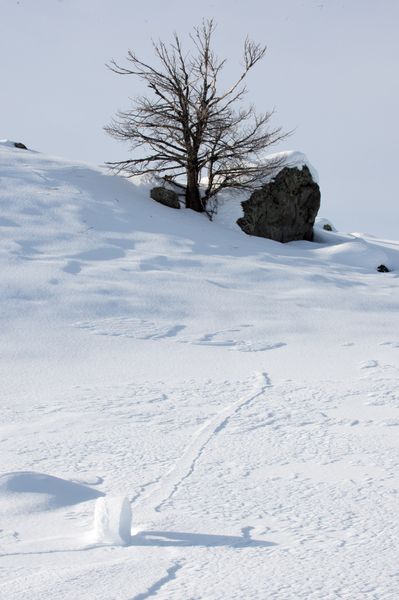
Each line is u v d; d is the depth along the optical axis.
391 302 17.81
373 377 10.72
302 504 4.82
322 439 7.05
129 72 24.89
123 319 14.82
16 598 3.15
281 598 3.13
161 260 19.16
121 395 9.55
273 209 25.36
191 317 15.36
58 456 6.46
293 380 10.56
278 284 18.53
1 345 12.86
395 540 3.98
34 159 26.00
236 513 4.62
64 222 20.69
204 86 24.77
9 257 17.72
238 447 6.76
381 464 6.01
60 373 11.21
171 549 3.83
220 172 25.00
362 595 3.15
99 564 3.57
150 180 25.73
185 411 8.51
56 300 15.49
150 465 6.11
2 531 4.20
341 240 26.97
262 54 24.88
